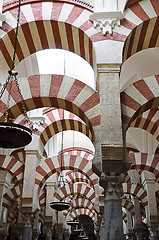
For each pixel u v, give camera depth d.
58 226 15.19
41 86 6.08
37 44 6.75
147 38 6.41
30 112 9.95
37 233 12.74
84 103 5.87
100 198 10.30
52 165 11.28
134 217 14.41
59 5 6.46
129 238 15.81
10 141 4.91
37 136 9.74
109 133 5.30
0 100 6.02
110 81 5.70
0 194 10.20
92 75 10.94
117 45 5.98
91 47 6.19
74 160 11.51
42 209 14.66
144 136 11.23
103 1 6.30
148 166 10.03
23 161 12.47
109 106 5.49
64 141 16.20
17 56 6.72
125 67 8.94
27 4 6.50
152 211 10.61
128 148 12.29
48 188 12.38
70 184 15.32
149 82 5.92
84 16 6.32
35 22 6.36
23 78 6.17
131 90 5.87
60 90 6.01
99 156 5.40
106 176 5.22
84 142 16.16
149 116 8.73
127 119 5.65
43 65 10.77
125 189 12.53
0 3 6.38
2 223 11.98
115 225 4.86
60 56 10.70
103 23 6.12
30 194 9.16
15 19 6.39
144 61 8.99
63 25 6.32
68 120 9.50
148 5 6.30
